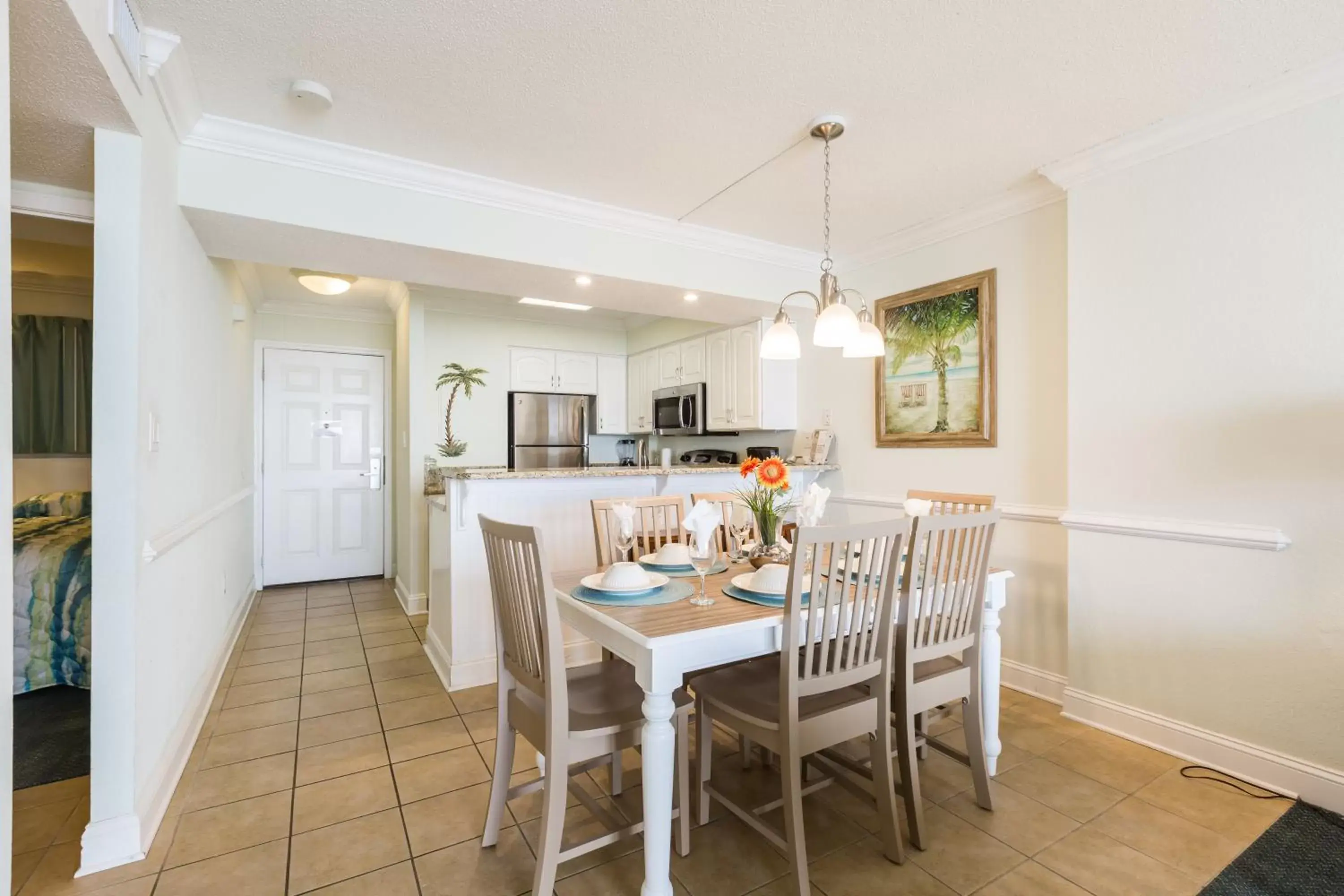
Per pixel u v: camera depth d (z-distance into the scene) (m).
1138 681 2.45
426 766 2.28
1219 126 2.19
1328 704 1.99
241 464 4.13
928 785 2.17
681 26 1.77
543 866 1.54
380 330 5.46
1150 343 2.39
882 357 3.66
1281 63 1.94
